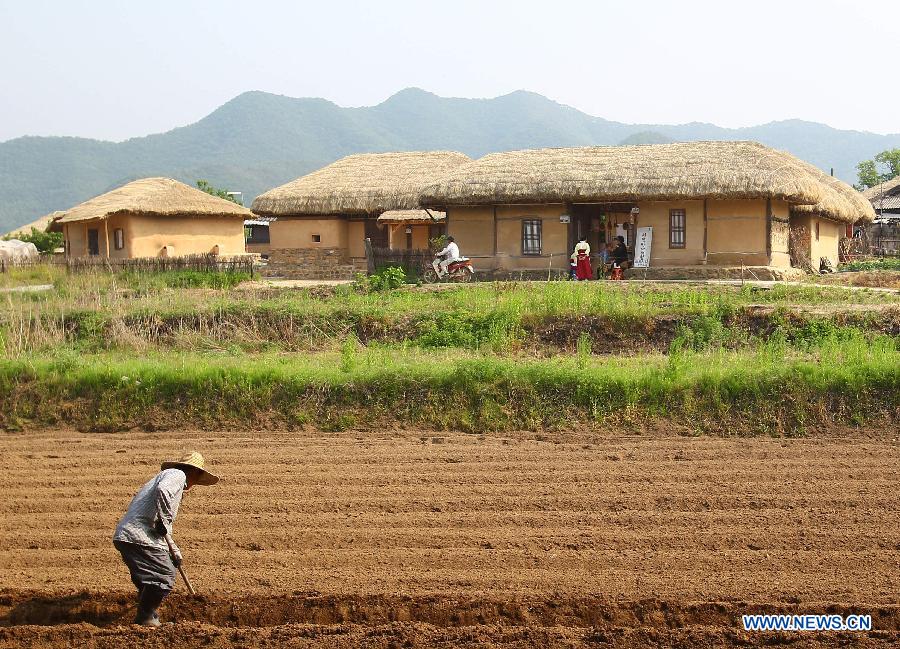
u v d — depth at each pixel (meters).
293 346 17.72
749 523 9.27
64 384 14.47
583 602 7.49
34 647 6.95
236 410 13.73
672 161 25.17
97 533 9.31
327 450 12.18
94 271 26.73
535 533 9.06
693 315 17.33
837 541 8.73
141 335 18.12
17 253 39.72
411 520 9.46
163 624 7.29
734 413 12.80
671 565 8.26
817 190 25.25
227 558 8.54
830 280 24.33
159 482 7.15
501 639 6.93
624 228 26.27
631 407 12.98
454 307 18.80
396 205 30.92
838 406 12.75
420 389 13.61
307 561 8.47
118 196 34.53
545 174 25.61
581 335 17.14
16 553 8.78
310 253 32.44
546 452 11.87
